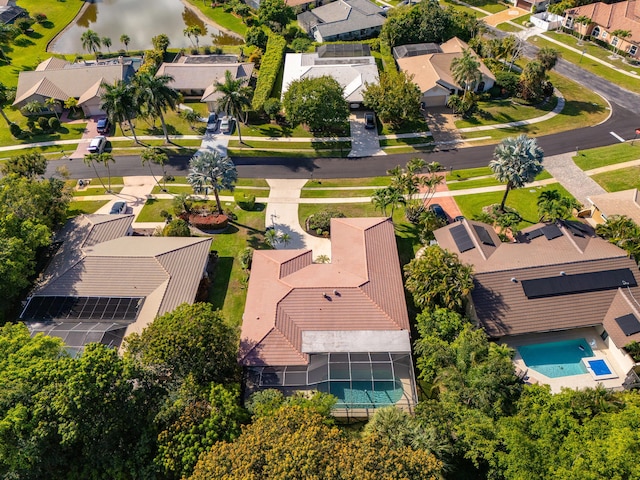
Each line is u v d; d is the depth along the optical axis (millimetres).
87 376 37188
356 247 58000
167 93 78750
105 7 141250
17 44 116812
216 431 37000
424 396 47469
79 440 37250
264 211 70812
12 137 87500
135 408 38594
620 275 53062
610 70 102062
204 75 97500
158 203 72438
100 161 76438
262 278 54812
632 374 47594
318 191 74500
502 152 61531
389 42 108812
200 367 41469
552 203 59906
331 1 130625
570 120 87938
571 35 115438
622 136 83125
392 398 45344
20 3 133750
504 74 96250
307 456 31469
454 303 49125
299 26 123625
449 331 47375
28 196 59469
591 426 35438
